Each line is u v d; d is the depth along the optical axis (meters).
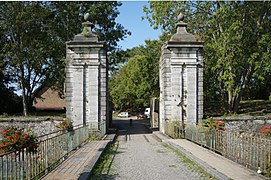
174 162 13.42
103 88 24.59
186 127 21.52
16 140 10.29
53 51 36.84
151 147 18.52
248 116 26.78
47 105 59.38
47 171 10.66
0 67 36.62
